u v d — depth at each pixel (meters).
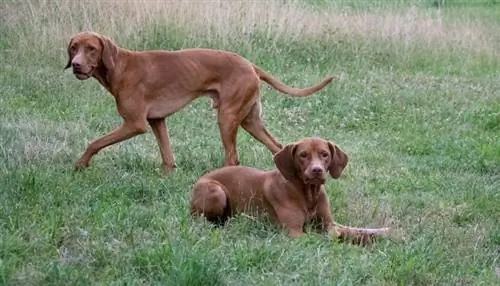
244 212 9.23
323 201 9.02
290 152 8.84
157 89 11.26
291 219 8.84
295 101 15.79
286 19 19.77
